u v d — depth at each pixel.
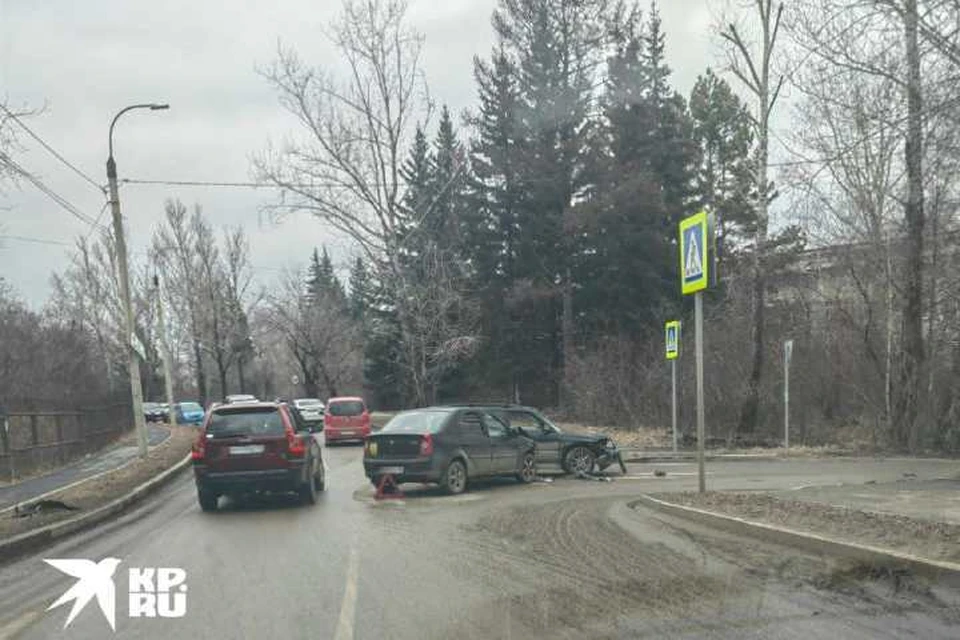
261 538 11.13
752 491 14.17
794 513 10.71
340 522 12.32
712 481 17.02
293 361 94.25
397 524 11.95
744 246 44.28
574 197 43.12
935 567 7.49
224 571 9.00
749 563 8.48
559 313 46.56
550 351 47.22
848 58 11.24
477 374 49.09
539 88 42.00
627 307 41.19
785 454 23.52
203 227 65.06
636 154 42.88
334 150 37.00
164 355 40.47
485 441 16.34
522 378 47.28
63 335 41.28
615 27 41.69
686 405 30.22
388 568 8.83
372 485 17.41
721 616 6.62
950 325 24.12
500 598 7.38
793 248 32.19
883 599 6.98
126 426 36.44
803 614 6.60
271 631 6.61
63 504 14.12
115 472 20.30
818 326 32.28
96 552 10.66
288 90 36.72
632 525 11.11
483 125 47.28
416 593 7.68
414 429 15.63
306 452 14.66
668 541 9.85
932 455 23.38
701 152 47.44
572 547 9.69
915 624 6.27
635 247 40.78
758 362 27.23
